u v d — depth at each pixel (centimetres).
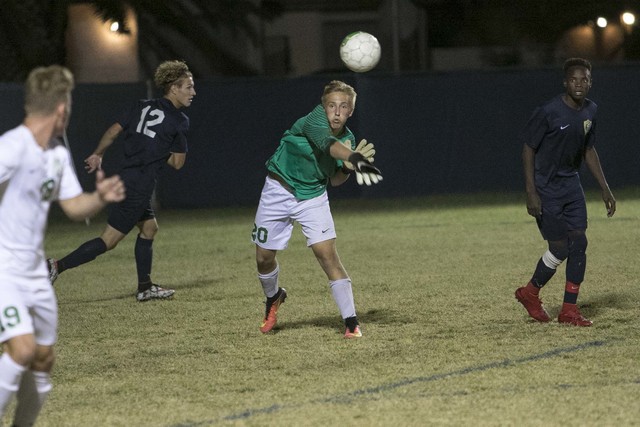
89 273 4147
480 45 10675
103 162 7081
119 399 2030
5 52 8025
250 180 7406
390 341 2531
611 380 2045
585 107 2628
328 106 2400
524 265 3891
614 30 10469
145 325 2911
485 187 7600
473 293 3262
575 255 2661
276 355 2408
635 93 7594
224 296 3403
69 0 8238
